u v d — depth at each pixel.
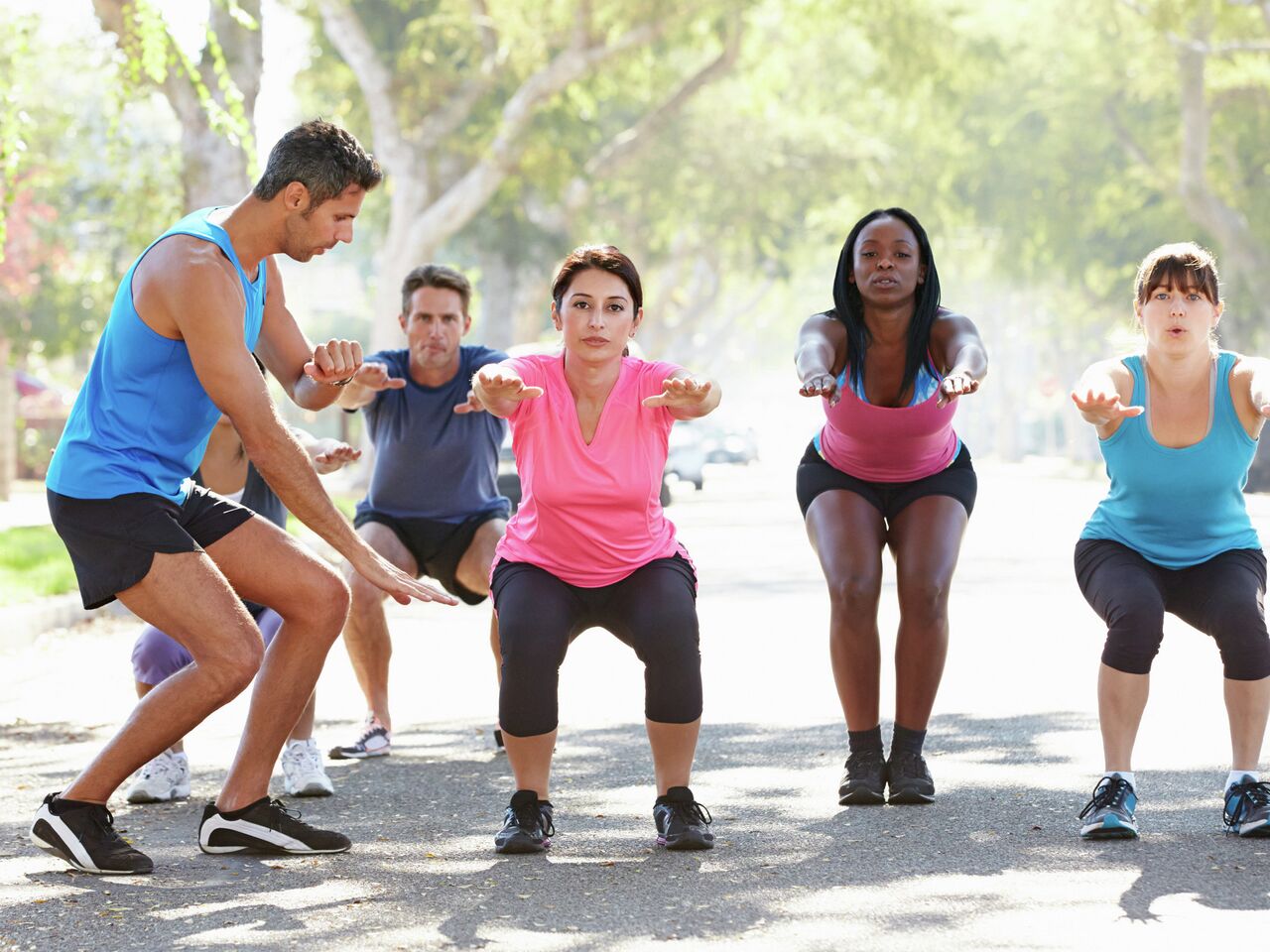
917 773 8.69
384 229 53.72
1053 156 64.88
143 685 9.19
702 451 56.72
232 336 7.13
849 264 8.94
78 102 36.97
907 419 8.88
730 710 12.09
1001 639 16.00
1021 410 118.88
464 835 8.05
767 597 20.80
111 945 6.11
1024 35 64.38
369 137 48.75
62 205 47.41
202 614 7.13
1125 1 54.50
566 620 7.68
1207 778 9.11
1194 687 12.45
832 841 7.78
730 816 8.42
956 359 8.63
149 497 7.18
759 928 6.25
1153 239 65.62
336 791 9.30
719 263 80.31
